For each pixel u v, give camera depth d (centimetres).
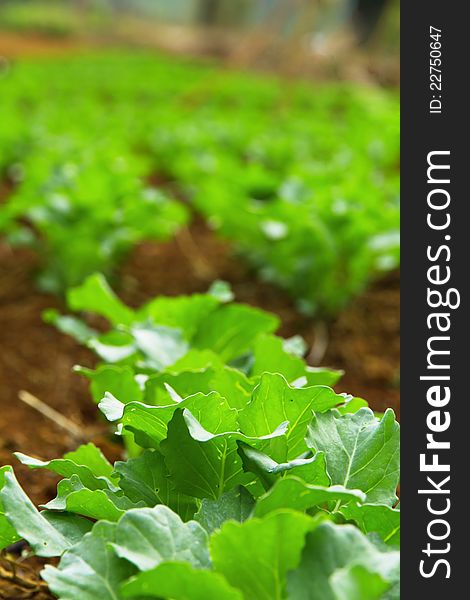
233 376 272
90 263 623
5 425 425
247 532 182
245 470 227
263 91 1914
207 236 847
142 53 3528
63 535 216
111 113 1499
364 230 566
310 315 607
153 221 623
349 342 580
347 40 1805
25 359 528
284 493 197
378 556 180
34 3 4781
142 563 187
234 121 1345
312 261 598
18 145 1002
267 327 359
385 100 1670
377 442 238
